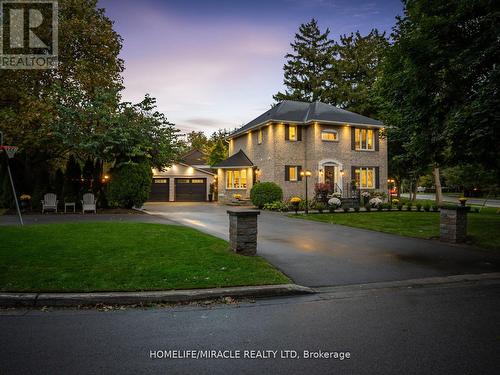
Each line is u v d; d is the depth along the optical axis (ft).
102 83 71.00
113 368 10.48
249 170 94.89
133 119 66.64
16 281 17.88
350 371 10.43
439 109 37.65
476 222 47.19
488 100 30.22
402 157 54.29
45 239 28.45
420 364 10.90
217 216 58.39
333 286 20.16
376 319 14.94
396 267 24.67
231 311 15.88
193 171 120.06
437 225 47.50
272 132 85.81
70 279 18.42
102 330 13.43
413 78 37.32
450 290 19.67
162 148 67.36
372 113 139.95
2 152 59.31
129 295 16.60
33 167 67.82
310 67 165.17
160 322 14.37
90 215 56.24
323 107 94.58
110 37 72.33
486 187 86.89
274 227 45.88
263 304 16.98
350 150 89.40
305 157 88.79
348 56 164.25
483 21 33.09
